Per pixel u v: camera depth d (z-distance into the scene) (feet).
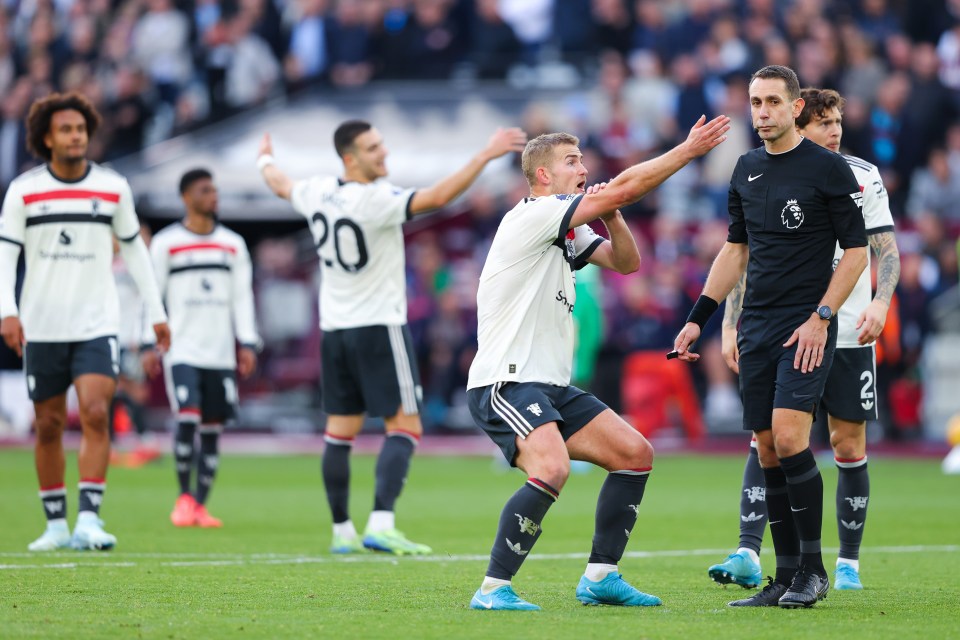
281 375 247.29
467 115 265.75
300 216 250.98
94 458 100.94
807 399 69.21
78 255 101.09
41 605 69.36
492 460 214.48
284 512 136.05
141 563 90.53
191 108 273.95
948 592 78.28
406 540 102.12
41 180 100.89
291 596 74.13
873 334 76.33
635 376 213.25
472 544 107.34
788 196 70.69
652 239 243.19
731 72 242.17
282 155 258.98
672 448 228.84
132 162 264.11
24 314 101.19
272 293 248.73
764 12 250.78
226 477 182.50
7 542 104.88
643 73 249.75
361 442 242.17
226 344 128.47
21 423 236.63
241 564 90.84
